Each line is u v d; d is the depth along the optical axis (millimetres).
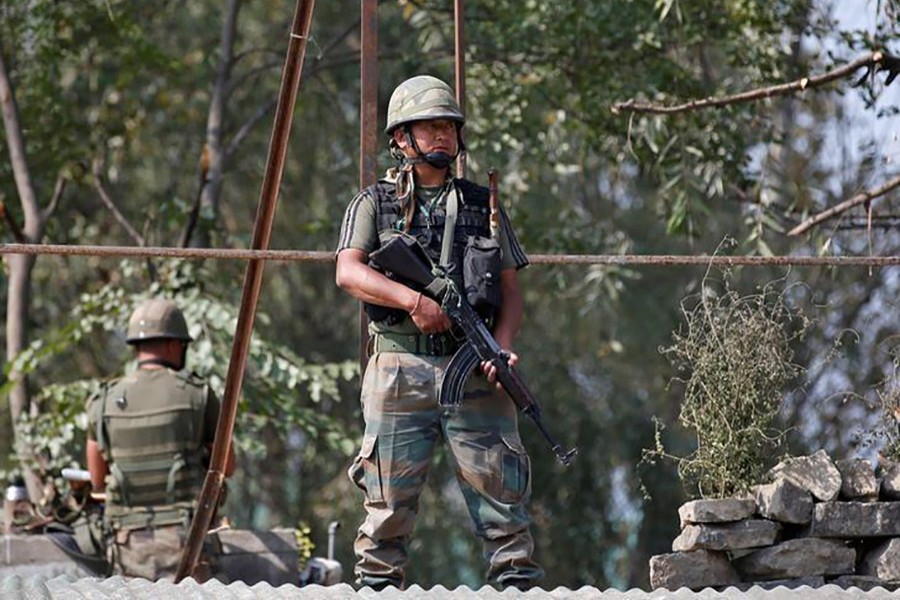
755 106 41562
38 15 46375
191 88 57625
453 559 65188
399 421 19250
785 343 21719
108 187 55688
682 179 40312
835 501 20688
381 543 19453
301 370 40688
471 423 19203
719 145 40844
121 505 27609
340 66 53062
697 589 20594
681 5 39438
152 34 60156
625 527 68812
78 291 58344
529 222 46594
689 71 41250
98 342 57969
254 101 61469
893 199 49312
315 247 63688
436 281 18984
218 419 25469
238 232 62094
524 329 67312
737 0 40500
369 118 22875
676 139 40844
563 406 67312
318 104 60344
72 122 49312
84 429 40094
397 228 19359
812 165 60688
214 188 47031
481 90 45281
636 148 41156
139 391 27891
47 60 47594
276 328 66312
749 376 21188
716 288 60594
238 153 60656
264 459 67375
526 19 42844
